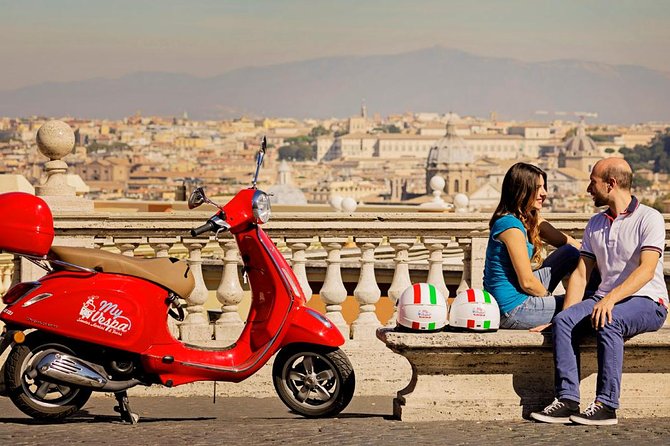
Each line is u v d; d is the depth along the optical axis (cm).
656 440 938
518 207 1066
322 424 1012
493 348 1021
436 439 938
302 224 1350
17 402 997
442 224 1397
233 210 1023
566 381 1005
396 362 1310
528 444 921
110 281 992
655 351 1034
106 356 997
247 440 936
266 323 1034
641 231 1021
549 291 1085
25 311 978
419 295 1031
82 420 1048
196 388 1245
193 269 1316
